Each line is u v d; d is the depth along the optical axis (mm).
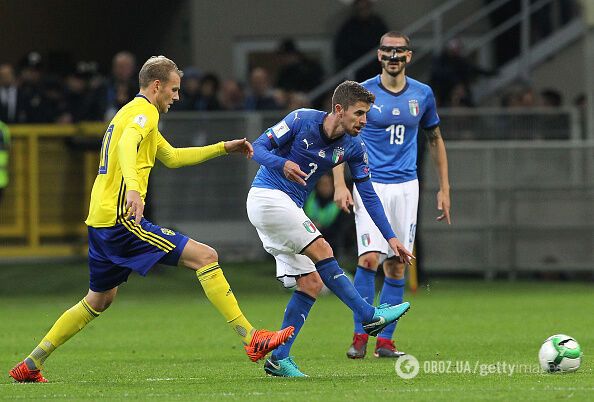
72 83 71250
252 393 27266
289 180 30469
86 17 82875
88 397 27000
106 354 38000
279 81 74125
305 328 45625
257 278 63875
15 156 65750
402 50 36688
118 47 83062
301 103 67625
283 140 30750
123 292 62281
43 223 66312
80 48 82938
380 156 37125
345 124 30297
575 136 67500
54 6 82250
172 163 30859
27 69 69188
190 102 68062
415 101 37031
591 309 51500
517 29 79312
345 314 51344
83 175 66625
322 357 36406
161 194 66500
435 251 67000
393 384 28828
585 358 34062
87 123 65000
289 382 29641
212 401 26031
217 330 45750
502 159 67000
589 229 67062
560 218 67125
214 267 29641
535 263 67250
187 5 80688
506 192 67062
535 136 67500
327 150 30859
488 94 77875
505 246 67125
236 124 66500
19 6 81438
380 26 74812
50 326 47750
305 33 81875
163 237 29625
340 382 29469
